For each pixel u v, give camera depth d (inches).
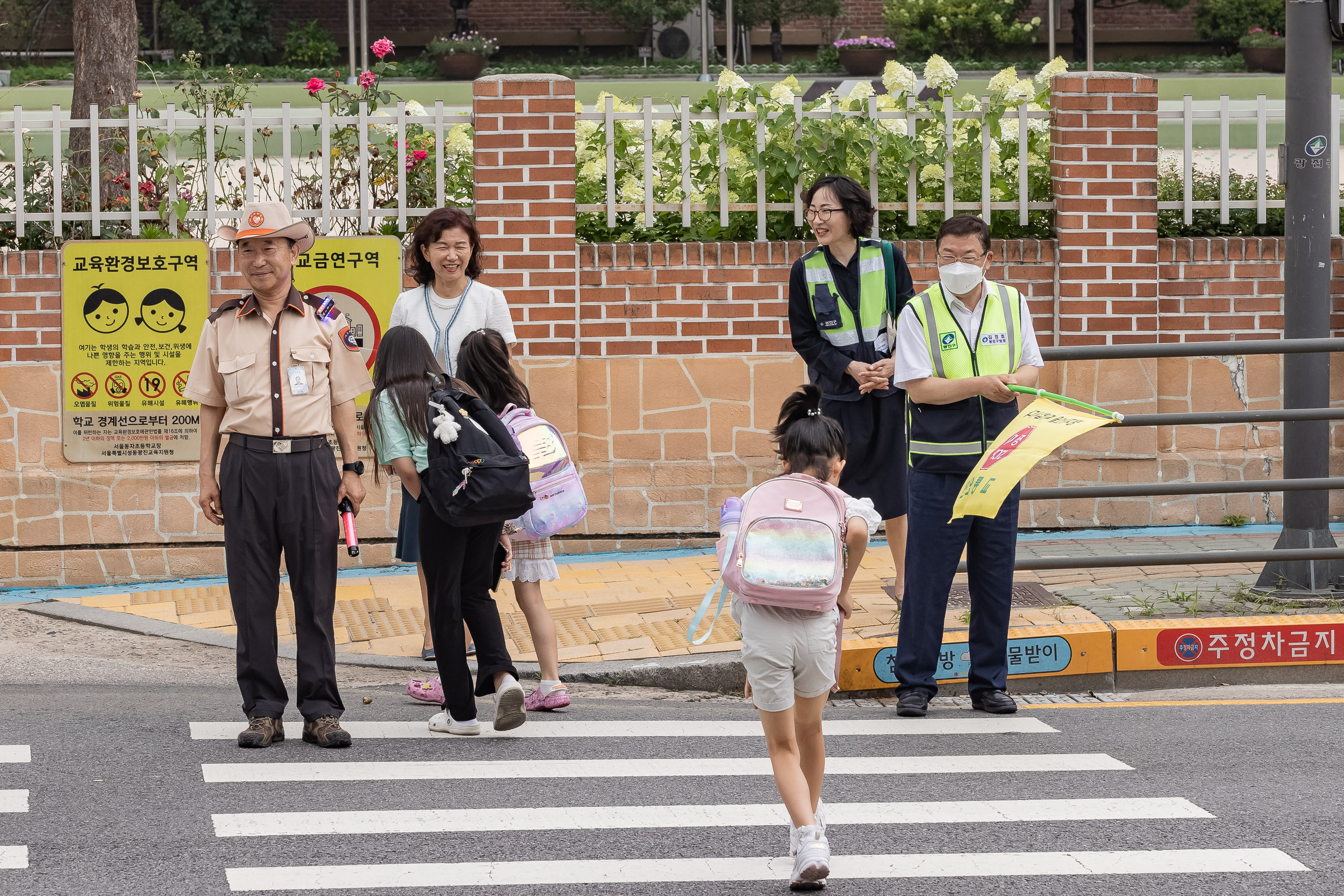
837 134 790.5
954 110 796.0
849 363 630.5
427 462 512.4
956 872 406.0
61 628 688.4
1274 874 401.1
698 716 570.3
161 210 770.2
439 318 602.5
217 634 672.4
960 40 3021.7
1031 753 518.9
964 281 541.6
